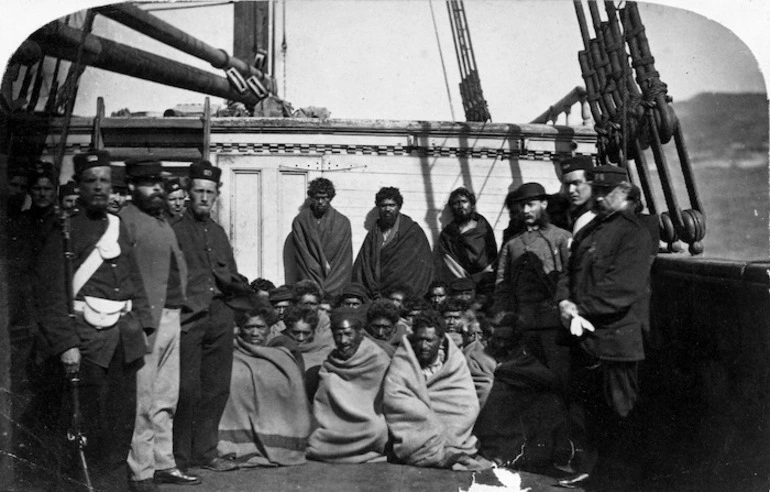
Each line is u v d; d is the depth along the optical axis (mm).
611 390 4031
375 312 4613
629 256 4016
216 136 5695
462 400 4262
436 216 5766
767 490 3795
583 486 4016
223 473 4055
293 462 4168
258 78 6324
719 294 4004
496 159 5773
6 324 4012
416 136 5750
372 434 4160
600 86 5242
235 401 4266
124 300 3775
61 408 3811
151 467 3908
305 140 5723
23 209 4172
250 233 5695
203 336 4168
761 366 3742
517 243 4840
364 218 5742
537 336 4594
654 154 4898
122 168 4215
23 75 4891
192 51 5949
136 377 3850
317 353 4703
